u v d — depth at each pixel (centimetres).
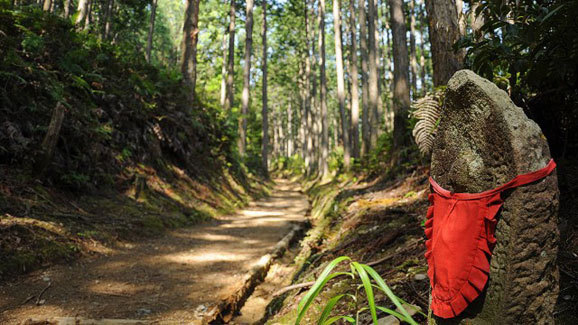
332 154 2427
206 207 1030
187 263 531
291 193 2334
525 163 138
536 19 237
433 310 164
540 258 138
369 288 106
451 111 166
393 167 868
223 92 2548
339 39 1850
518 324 140
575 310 192
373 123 1454
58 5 1728
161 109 1115
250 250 639
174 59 3306
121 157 849
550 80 301
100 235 566
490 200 145
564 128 326
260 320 355
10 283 379
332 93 4162
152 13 1859
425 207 485
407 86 887
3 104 600
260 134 3406
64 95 744
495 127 146
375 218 527
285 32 3167
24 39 698
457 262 150
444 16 453
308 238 620
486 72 285
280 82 3481
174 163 1116
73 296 373
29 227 469
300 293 371
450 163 168
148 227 691
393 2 908
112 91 911
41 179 596
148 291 407
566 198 289
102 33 1783
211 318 340
